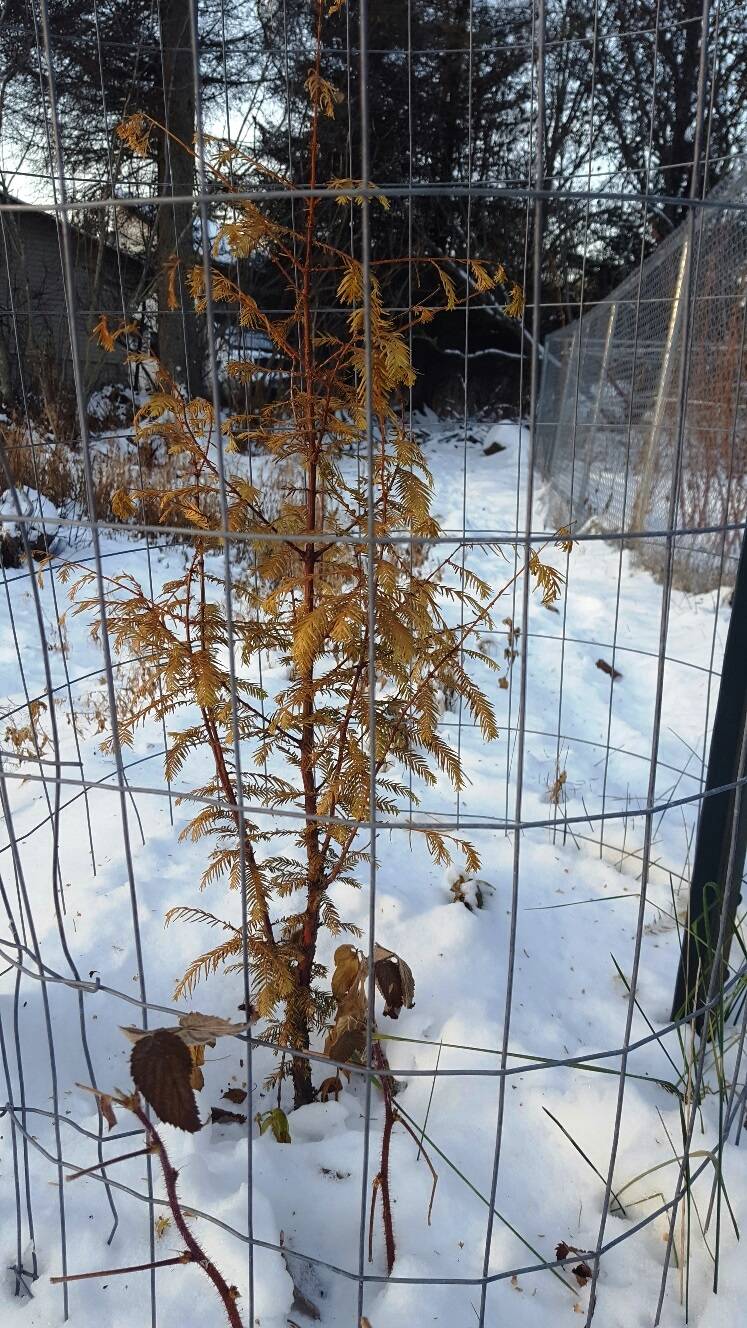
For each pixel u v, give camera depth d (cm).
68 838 319
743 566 196
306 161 820
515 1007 241
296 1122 203
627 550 770
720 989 170
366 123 101
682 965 229
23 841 318
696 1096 168
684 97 892
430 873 303
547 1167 190
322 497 189
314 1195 181
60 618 216
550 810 359
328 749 197
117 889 284
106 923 266
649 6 743
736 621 200
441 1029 230
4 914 274
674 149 955
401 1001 168
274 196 106
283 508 190
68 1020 228
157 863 299
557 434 1008
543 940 276
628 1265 170
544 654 552
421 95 1127
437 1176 169
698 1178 180
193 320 585
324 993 209
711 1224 173
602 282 1323
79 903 277
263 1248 162
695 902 222
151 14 752
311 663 183
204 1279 158
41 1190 177
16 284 815
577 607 641
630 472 764
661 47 802
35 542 641
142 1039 120
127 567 639
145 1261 163
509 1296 161
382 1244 172
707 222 603
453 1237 171
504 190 103
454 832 333
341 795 187
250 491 179
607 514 816
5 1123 194
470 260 167
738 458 609
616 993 254
